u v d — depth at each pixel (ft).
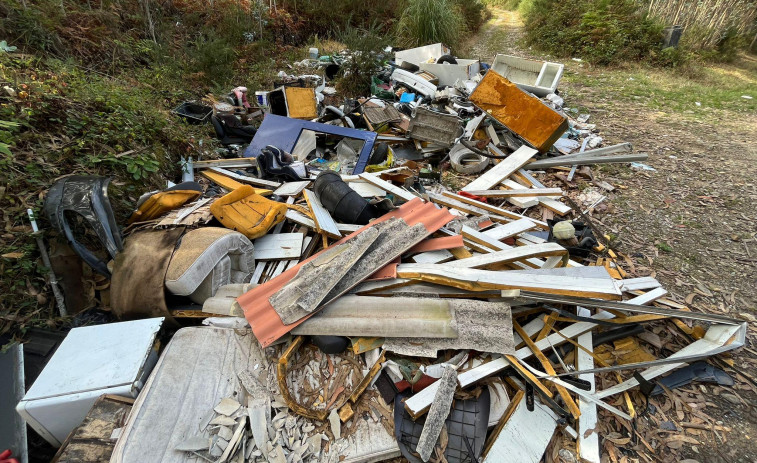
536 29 44.14
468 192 15.46
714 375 8.73
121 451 5.84
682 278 11.93
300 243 11.21
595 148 20.84
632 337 9.36
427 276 9.07
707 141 21.63
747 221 14.70
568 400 7.48
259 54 29.12
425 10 37.76
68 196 8.68
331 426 7.07
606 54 37.11
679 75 34.50
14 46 15.99
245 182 14.93
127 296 8.48
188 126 17.60
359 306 8.46
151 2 26.17
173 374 7.19
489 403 7.50
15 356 7.57
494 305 8.57
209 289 9.12
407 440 6.97
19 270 8.83
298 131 17.35
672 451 7.48
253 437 6.68
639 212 15.39
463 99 23.98
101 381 6.77
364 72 27.20
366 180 14.24
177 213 10.59
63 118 12.31
